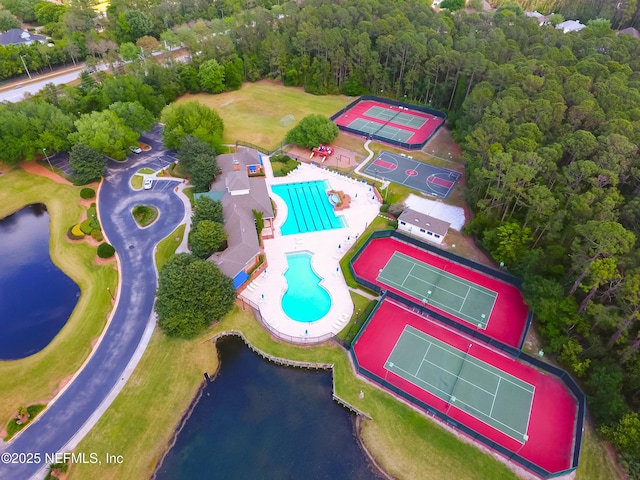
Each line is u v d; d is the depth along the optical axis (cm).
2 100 10756
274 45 13050
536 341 5803
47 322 6128
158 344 5759
